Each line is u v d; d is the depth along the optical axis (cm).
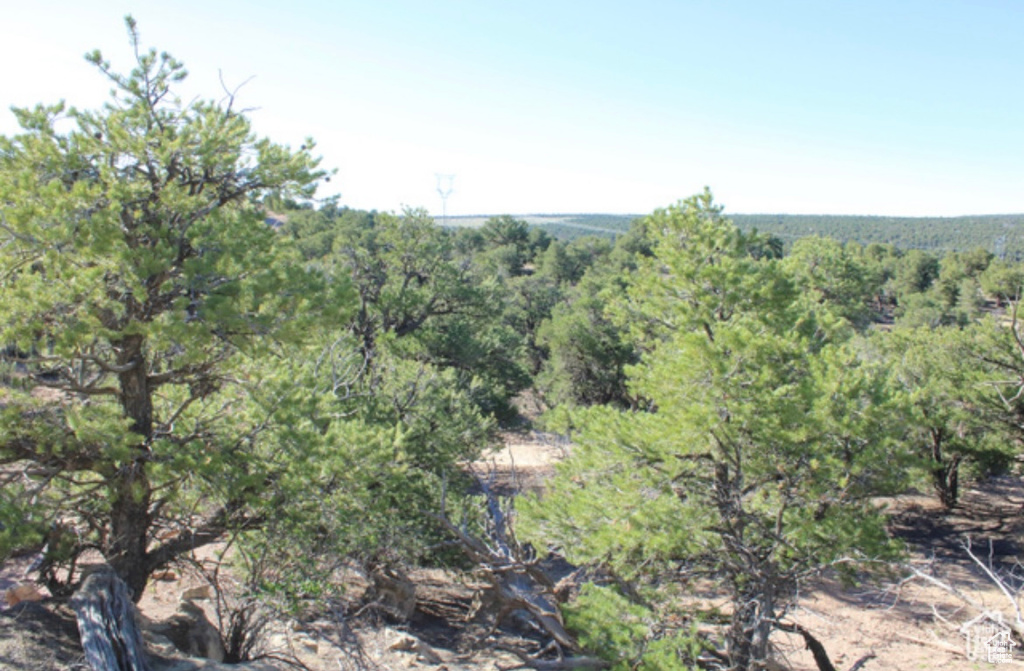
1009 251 17750
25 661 886
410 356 3303
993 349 2427
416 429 1884
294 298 1049
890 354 2772
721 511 1329
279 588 1090
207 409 1202
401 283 3566
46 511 1005
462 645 1611
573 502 1426
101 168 990
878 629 1911
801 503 1326
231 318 979
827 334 1745
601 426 1463
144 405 1100
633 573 1324
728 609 1620
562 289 7994
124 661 901
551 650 1570
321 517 1131
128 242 1018
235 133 1112
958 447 2597
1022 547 2528
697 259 1543
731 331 1284
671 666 1020
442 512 1437
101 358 1083
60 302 924
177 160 1090
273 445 1136
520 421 3794
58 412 1014
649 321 1678
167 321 955
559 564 2256
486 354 3662
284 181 1162
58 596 1119
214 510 1203
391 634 1432
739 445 1309
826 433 1278
